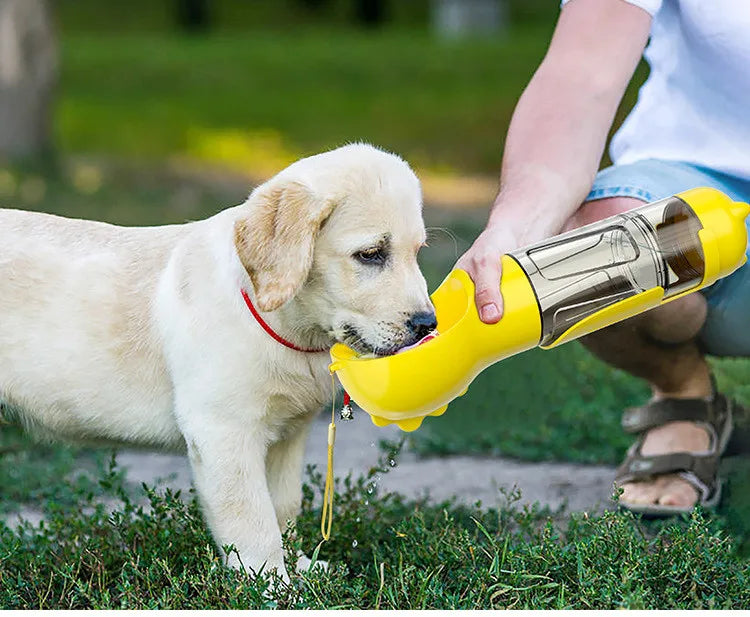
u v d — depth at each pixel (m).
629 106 11.89
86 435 3.89
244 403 3.60
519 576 3.40
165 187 12.73
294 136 16.52
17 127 12.78
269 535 3.64
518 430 5.65
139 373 3.75
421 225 3.54
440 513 4.16
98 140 15.70
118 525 3.94
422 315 3.41
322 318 3.54
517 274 3.21
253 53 23.48
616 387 5.98
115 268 3.81
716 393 4.49
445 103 18.61
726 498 4.37
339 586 3.42
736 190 4.16
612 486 4.89
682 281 3.31
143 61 22.03
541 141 3.74
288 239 3.41
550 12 30.78
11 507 4.75
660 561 3.50
